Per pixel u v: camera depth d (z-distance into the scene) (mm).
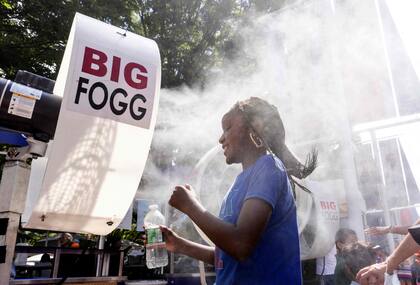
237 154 1209
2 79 1519
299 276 1029
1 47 6000
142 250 3871
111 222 1780
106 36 1698
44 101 1539
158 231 1501
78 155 1556
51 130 1555
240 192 1096
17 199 1572
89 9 6062
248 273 1000
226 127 1227
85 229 1755
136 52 1741
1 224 1547
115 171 1659
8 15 6230
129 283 2877
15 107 1475
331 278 3453
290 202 1087
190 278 3482
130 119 1639
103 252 2754
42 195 1542
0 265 1497
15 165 1600
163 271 3594
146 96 1688
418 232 1253
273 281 985
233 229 952
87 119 1537
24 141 1601
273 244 1014
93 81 1567
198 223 995
